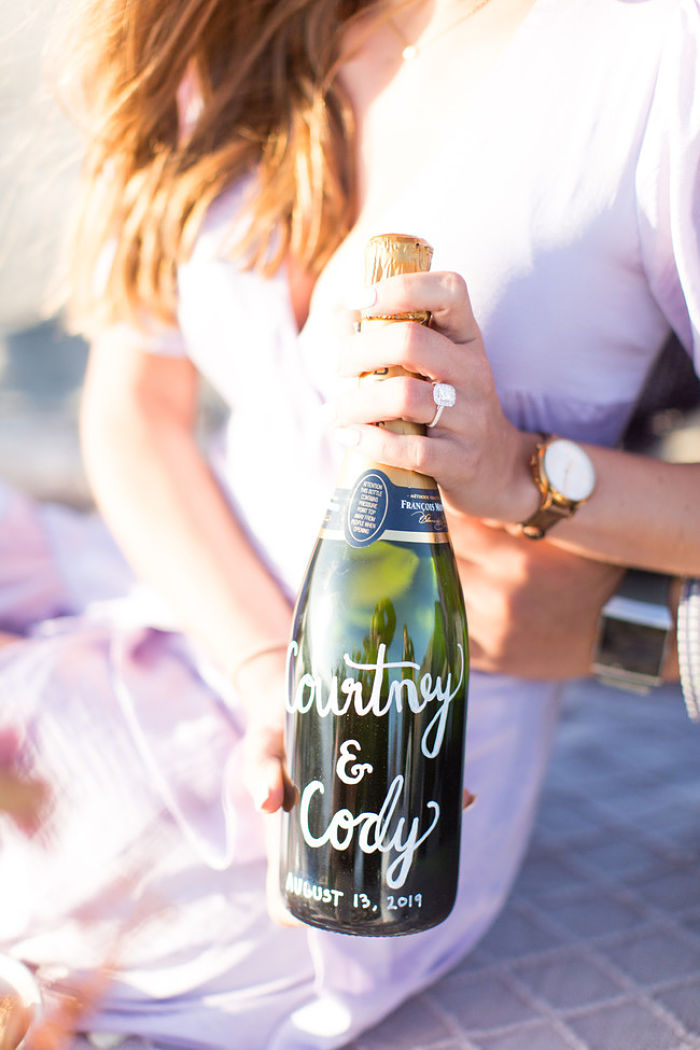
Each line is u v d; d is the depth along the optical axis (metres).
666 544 0.99
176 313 1.28
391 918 0.77
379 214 1.07
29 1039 0.91
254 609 1.16
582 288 0.98
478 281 0.98
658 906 1.67
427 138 1.04
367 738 0.77
